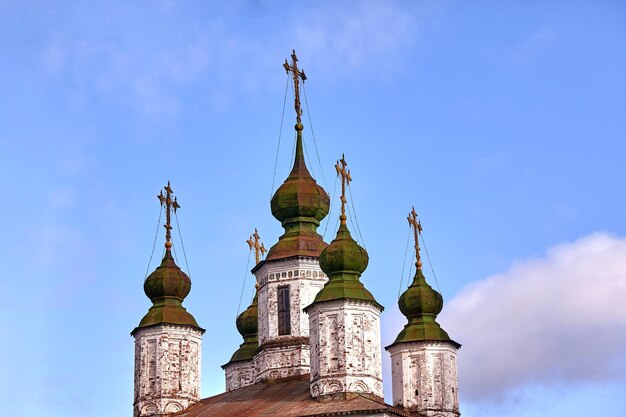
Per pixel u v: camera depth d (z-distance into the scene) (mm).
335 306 87750
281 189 100562
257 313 105062
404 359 94625
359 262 89938
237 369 106500
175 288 98062
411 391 93750
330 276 89938
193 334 97062
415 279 97438
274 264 97875
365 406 83750
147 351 96000
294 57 103250
